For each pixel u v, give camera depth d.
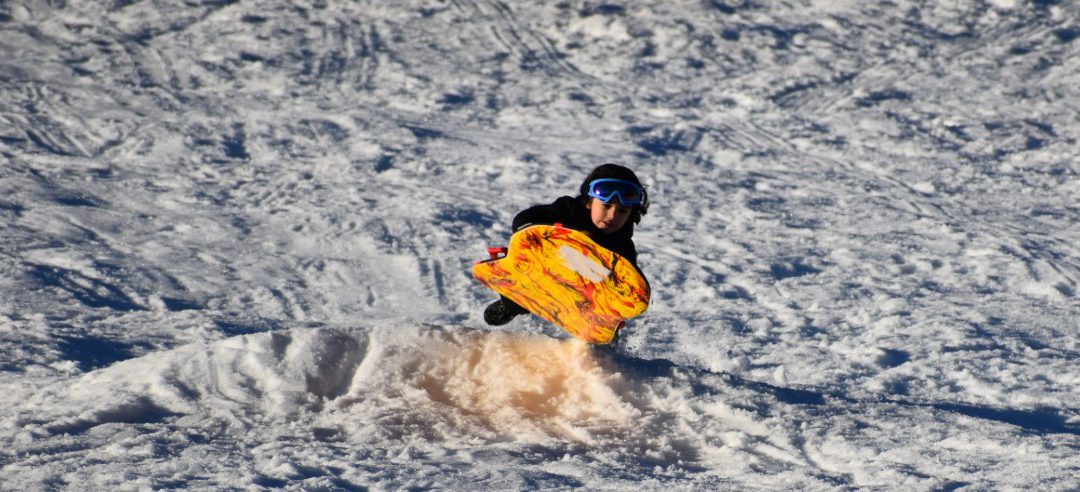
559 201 14.05
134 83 44.12
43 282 21.03
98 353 16.95
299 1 58.34
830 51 52.47
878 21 57.00
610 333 13.77
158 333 18.53
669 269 24.61
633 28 55.06
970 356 18.27
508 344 13.90
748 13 57.69
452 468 9.90
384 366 13.19
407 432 11.43
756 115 43.22
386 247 25.64
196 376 12.68
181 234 25.91
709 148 38.47
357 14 56.78
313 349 13.24
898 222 29.98
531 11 57.84
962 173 35.97
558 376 13.09
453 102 43.62
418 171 33.78
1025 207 32.19
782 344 19.23
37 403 12.20
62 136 35.66
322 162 34.34
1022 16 57.16
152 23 53.56
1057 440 10.68
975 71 49.34
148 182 31.05
